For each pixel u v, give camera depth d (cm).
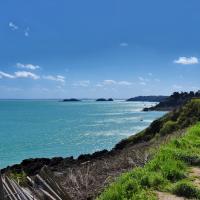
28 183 757
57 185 731
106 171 1280
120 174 1152
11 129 7019
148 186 961
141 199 857
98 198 909
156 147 1609
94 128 7088
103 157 2366
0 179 598
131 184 931
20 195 643
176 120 3044
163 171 1045
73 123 8512
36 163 2189
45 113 13775
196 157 1212
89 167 1458
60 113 13788
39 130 6756
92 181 1118
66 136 5672
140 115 12588
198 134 1733
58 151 4128
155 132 3083
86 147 4419
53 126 7644
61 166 2125
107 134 5919
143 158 1367
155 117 11150
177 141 1437
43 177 725
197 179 1034
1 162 3459
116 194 877
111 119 10119
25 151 4162
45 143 4847
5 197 618
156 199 862
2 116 11581
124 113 14175
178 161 1164
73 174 1180
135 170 1067
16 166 2152
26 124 8238
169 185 955
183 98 17462
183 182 938
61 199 707
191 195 901
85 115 12394
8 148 4425
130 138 3105
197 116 2872
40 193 686
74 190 1030
